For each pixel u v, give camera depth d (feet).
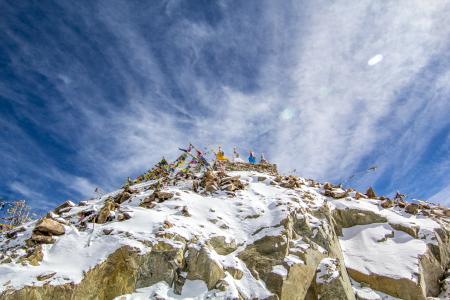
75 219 40.45
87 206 47.60
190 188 50.57
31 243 32.04
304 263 36.04
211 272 31.53
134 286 29.66
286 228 39.37
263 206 45.03
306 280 34.99
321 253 38.52
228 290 30.30
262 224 40.65
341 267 37.88
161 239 33.32
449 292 38.83
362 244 43.93
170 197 44.96
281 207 43.62
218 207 44.11
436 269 40.88
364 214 48.26
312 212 45.50
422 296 36.04
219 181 52.37
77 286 27.40
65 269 28.91
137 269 30.48
